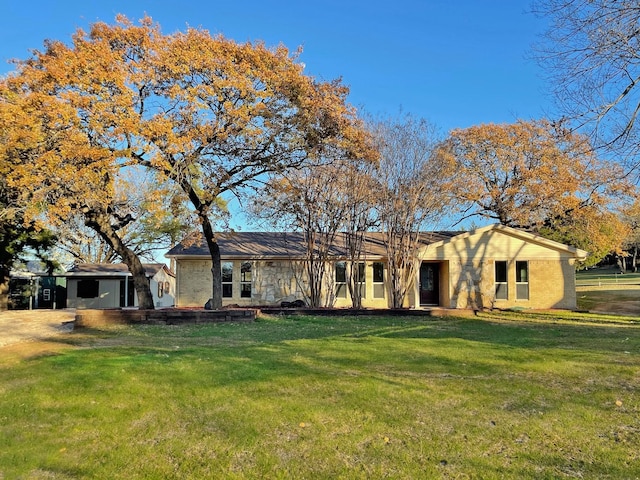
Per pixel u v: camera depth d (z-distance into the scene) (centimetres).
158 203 1568
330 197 1978
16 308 3284
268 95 1548
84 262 3759
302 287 2377
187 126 1484
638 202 2550
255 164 1684
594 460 428
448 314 1828
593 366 789
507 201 2889
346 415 544
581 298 2867
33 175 1318
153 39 1464
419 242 2362
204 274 2378
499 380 695
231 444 469
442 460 430
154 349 988
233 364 803
